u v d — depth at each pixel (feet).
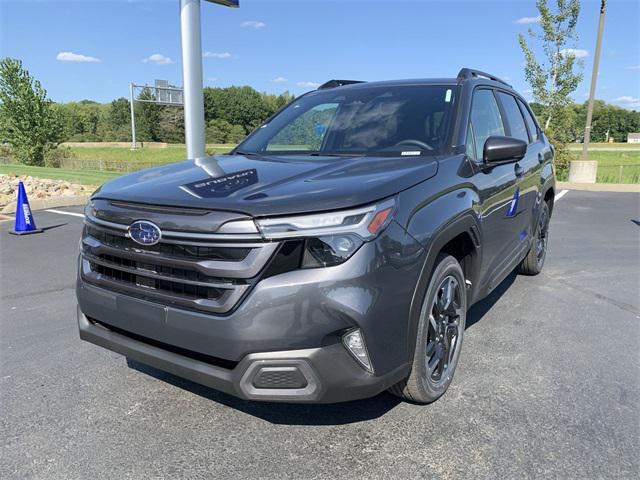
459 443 8.73
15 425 9.48
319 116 12.98
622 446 8.61
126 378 11.33
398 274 7.96
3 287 18.52
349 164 9.77
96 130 412.36
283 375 7.49
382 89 13.30
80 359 12.33
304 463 8.29
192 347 7.92
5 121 133.28
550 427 9.18
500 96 14.84
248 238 7.38
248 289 7.42
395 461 8.29
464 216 9.78
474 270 10.99
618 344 12.90
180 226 7.79
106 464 8.34
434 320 9.59
